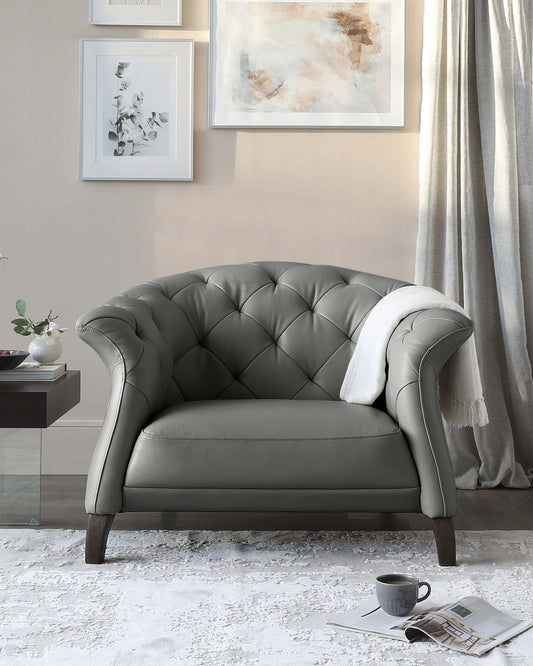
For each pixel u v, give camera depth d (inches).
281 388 109.1
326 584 80.9
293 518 108.8
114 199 136.9
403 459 87.4
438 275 131.9
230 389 109.4
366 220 137.3
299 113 135.9
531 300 131.2
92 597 76.6
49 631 68.6
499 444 128.1
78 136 135.9
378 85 135.9
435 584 80.7
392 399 92.3
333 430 88.0
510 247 128.2
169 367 102.6
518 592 78.3
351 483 86.9
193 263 137.4
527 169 131.0
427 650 65.5
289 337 110.2
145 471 87.1
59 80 135.9
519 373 128.9
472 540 97.0
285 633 68.5
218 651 64.9
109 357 90.6
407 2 135.9
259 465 87.0
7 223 136.6
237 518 108.5
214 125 135.7
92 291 137.2
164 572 84.4
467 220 129.3
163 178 135.8
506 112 128.8
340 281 114.7
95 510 86.9
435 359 89.5
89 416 136.5
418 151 136.9
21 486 103.8
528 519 108.8
